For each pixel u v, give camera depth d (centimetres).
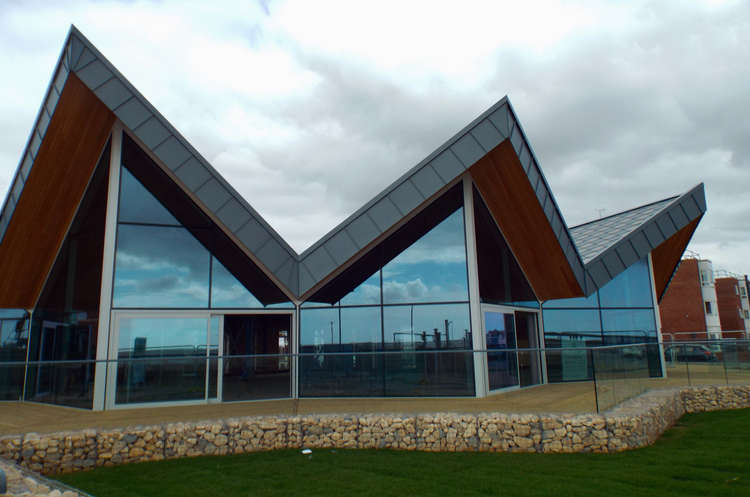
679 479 771
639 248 1806
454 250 1475
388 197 1379
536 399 1224
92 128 1355
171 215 1446
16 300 1573
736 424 1252
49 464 917
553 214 1525
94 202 1448
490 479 786
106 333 1328
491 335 1498
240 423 1040
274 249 1389
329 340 1450
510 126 1420
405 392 1288
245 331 1521
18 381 1230
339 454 986
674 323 5384
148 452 974
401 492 729
